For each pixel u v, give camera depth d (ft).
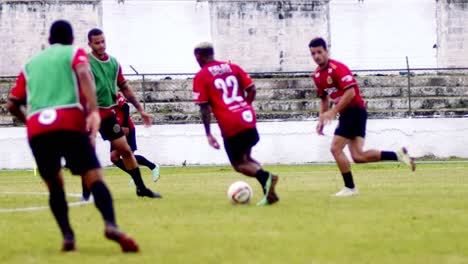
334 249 66.08
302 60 300.20
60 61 66.54
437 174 165.78
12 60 287.89
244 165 98.58
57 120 65.36
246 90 98.78
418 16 306.55
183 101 269.85
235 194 100.63
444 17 304.91
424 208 94.12
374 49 305.32
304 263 60.34
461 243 68.80
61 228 67.21
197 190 131.23
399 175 163.94
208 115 97.81
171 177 177.27
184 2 299.99
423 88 273.95
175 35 299.99
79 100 66.59
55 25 69.10
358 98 111.65
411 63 306.35
